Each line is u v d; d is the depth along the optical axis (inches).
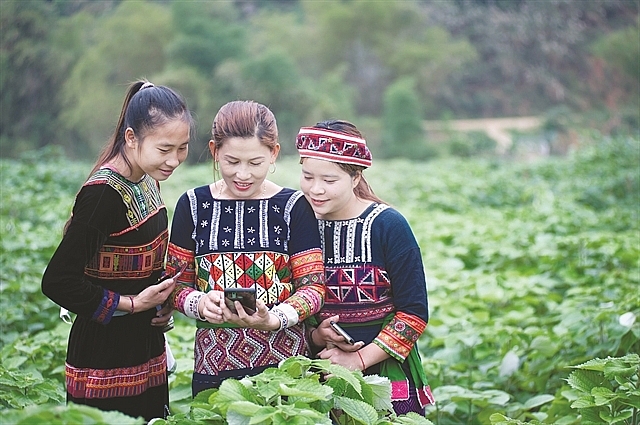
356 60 2395.4
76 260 126.2
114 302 128.8
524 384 208.2
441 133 2158.0
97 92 1684.3
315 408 114.3
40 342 199.8
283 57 1899.6
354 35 2384.4
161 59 2062.0
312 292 133.2
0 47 1435.8
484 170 818.2
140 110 126.3
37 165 692.7
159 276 138.3
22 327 239.1
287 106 1873.8
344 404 115.6
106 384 133.9
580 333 206.1
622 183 604.1
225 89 1888.5
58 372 187.5
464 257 370.6
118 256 131.3
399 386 140.0
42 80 1539.1
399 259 139.5
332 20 2362.2
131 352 135.3
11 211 474.3
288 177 797.9
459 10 2544.3
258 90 1852.9
